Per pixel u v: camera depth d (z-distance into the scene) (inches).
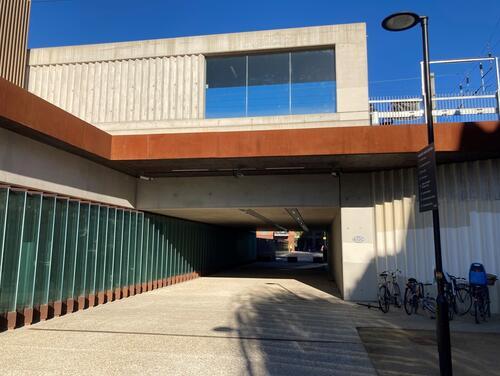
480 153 408.2
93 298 448.5
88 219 443.5
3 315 326.0
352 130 414.6
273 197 526.6
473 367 242.4
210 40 645.9
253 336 312.8
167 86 647.8
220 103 637.3
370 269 496.4
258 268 1188.5
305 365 244.1
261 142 426.3
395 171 493.4
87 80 668.7
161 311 420.5
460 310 418.9
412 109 485.7
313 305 464.1
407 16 243.8
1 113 296.7
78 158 430.9
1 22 556.1
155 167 492.4
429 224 460.4
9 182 336.8
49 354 260.5
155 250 624.7
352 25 621.0
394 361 253.4
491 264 424.5
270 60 639.8
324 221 867.4
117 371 229.0
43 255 373.7
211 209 557.3
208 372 229.3
